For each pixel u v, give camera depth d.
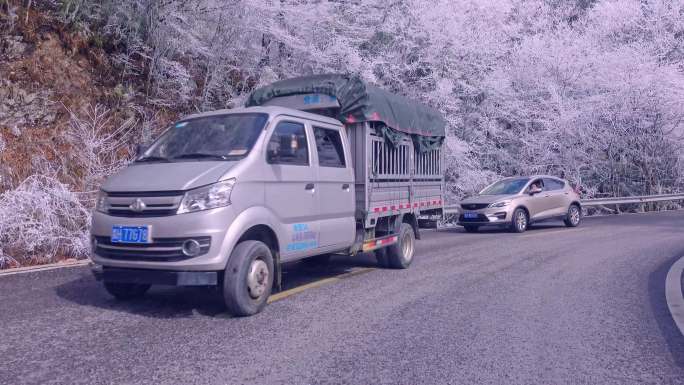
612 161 24.80
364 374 4.16
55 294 6.84
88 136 11.83
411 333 5.24
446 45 19.20
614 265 9.27
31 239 9.42
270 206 5.92
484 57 20.44
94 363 4.32
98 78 13.58
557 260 9.88
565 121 22.30
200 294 6.86
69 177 11.39
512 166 22.84
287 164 6.26
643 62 24.23
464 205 15.88
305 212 6.48
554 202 16.52
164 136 6.66
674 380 4.12
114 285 6.24
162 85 14.77
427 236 14.65
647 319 5.82
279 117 6.39
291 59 16.91
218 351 4.64
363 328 5.38
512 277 8.20
